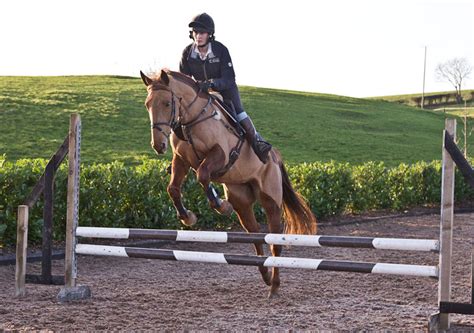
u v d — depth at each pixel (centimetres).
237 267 1057
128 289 860
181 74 744
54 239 1150
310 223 895
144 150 3123
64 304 755
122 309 727
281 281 928
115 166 1260
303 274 985
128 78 6122
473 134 4972
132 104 4231
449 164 642
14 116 3506
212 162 725
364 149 3825
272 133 3984
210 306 750
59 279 799
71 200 800
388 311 730
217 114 752
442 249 645
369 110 5603
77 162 806
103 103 4141
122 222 1230
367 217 1725
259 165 819
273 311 726
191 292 841
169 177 1305
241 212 860
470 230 1559
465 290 880
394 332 625
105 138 3297
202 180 713
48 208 810
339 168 1709
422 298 810
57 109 3819
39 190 816
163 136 704
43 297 800
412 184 1953
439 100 9350
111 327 638
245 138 798
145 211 1260
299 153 3500
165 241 1237
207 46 789
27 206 809
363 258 1169
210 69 792
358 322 670
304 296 820
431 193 2003
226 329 635
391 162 3528
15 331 613
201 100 743
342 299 802
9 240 1089
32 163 1163
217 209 757
